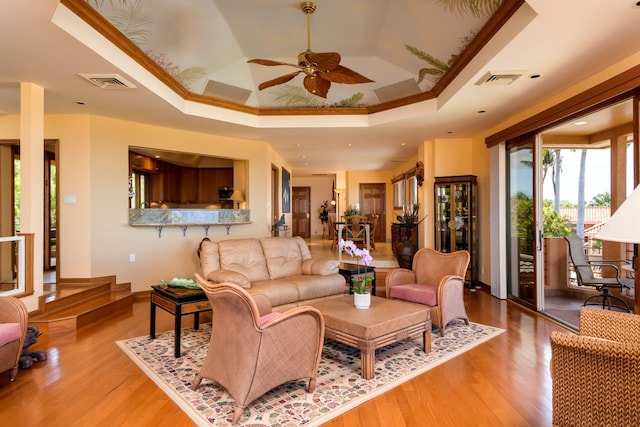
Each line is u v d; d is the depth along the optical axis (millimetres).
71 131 5086
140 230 5574
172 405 2357
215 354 2467
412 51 4160
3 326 2594
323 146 7383
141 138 5551
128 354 3221
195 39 3955
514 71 3422
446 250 6445
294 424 2133
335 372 2863
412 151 8031
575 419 1580
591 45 2893
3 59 3223
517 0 2670
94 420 2180
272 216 8094
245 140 6723
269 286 3836
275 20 3871
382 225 12102
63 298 4254
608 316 1851
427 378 2744
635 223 1377
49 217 6605
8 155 5500
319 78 3305
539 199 4547
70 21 2783
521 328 3932
